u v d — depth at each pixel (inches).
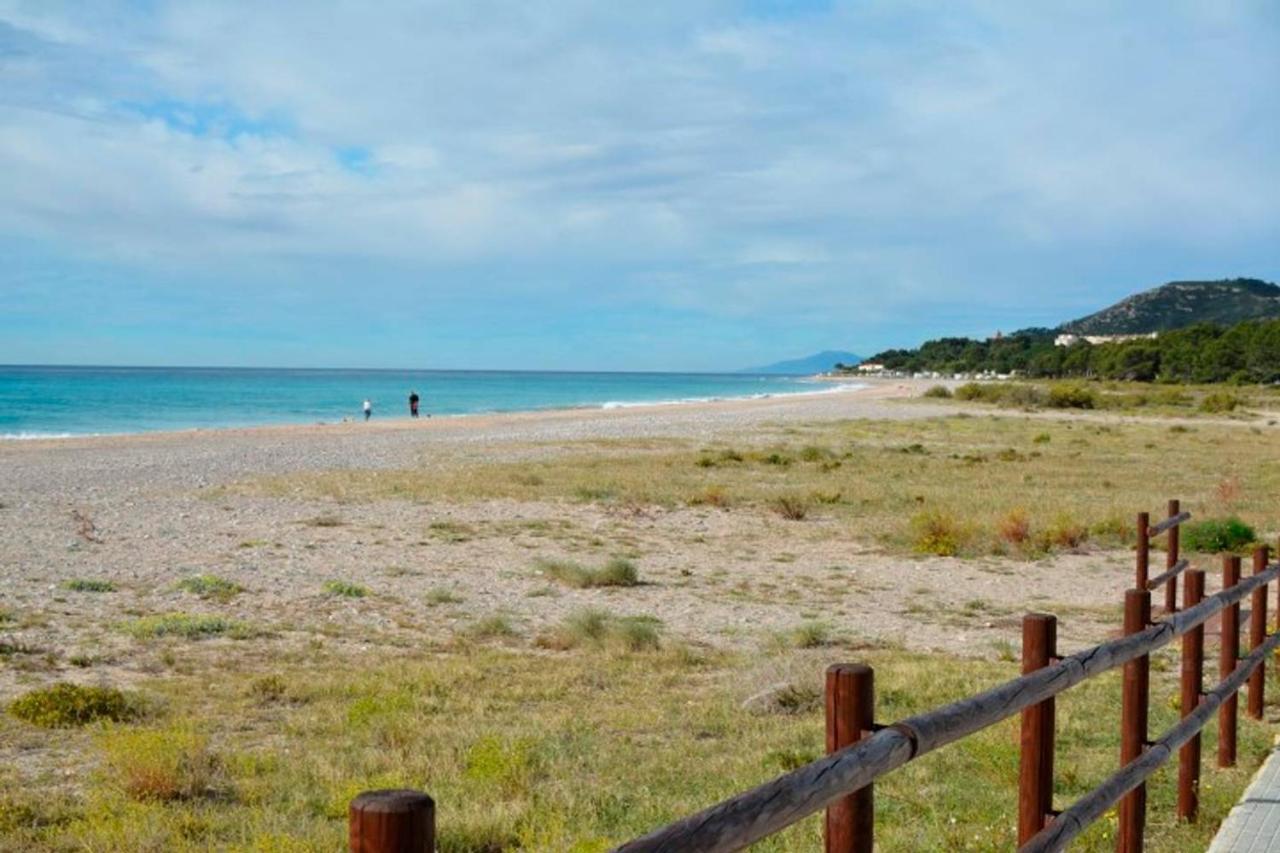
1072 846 223.9
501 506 1004.6
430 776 288.0
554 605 593.0
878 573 717.9
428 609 572.1
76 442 1755.7
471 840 241.4
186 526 850.8
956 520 881.5
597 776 291.1
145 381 7249.0
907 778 286.2
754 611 588.4
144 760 273.4
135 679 407.8
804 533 882.1
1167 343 6983.3
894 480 1237.1
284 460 1432.1
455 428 2199.8
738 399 4347.9
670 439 1845.5
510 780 279.3
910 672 418.3
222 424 2704.2
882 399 4033.0
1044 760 149.7
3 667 415.5
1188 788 234.1
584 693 398.6
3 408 3282.5
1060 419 2652.6
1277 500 1064.8
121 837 234.5
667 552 788.0
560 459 1466.5
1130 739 195.6
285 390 5669.3
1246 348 6053.2
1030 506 1008.2
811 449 1544.0
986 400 3769.7
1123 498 1079.0
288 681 398.0
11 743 320.2
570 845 233.1
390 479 1187.9
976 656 481.1
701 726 349.7
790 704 377.4
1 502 967.0
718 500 1036.5
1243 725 316.2
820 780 90.7
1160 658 449.4
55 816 254.2
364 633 507.5
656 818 254.4
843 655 469.7
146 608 547.2
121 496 1031.0
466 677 411.8
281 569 675.4
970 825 245.6
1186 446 1798.7
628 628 487.8
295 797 267.4
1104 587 674.2
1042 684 139.8
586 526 901.2
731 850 79.9
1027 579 700.0
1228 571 271.4
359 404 4092.0
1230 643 274.4
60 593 575.5
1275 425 2539.4
